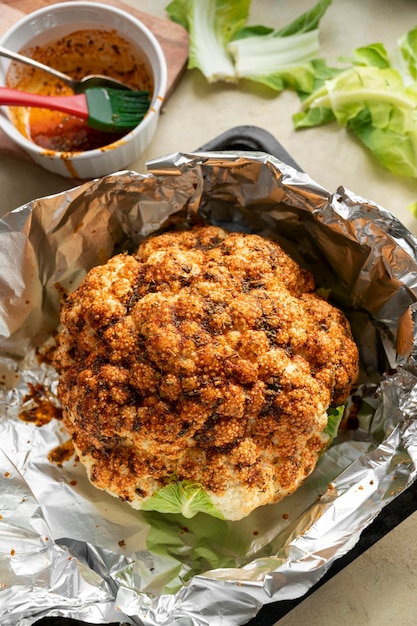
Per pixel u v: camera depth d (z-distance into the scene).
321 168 0.63
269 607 0.51
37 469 0.54
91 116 0.58
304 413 0.49
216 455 0.49
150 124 0.58
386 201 0.62
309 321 0.51
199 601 0.48
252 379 0.48
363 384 0.55
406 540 0.56
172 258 0.51
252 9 0.66
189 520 0.54
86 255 0.56
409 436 0.50
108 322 0.50
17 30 0.59
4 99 0.56
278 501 0.52
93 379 0.49
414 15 0.66
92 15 0.59
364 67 0.62
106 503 0.54
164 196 0.54
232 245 0.52
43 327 0.56
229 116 0.64
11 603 0.48
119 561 0.52
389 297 0.53
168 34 0.64
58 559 0.50
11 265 0.53
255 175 0.53
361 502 0.49
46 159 0.58
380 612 0.55
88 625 0.51
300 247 0.56
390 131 0.62
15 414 0.55
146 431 0.48
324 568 0.48
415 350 0.50
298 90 0.64
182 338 0.48
